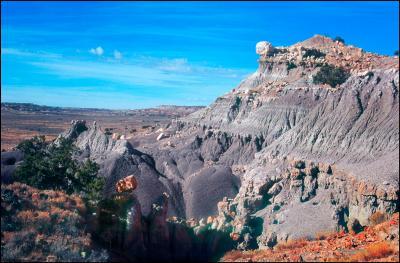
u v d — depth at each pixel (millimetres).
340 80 110812
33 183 49594
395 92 84812
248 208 73750
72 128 116938
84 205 38281
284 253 36344
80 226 35781
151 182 88438
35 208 35969
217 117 121938
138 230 41969
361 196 65062
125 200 42219
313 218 64500
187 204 86812
